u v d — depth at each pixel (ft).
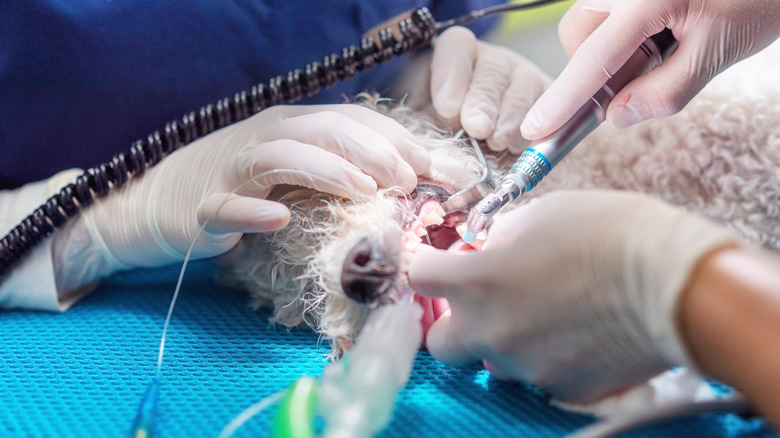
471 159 3.74
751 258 2.12
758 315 1.99
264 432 2.66
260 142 3.58
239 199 3.19
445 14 5.65
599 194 2.49
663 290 2.12
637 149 4.24
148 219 3.83
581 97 3.61
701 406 2.39
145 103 4.54
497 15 6.20
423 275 2.81
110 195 4.11
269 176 3.27
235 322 3.82
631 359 2.42
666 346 2.21
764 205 4.00
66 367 3.33
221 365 3.30
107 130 4.56
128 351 3.49
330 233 3.13
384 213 3.10
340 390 2.21
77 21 4.20
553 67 6.69
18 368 3.33
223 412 2.84
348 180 3.16
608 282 2.28
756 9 3.68
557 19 7.20
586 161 4.28
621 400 2.58
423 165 3.47
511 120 4.05
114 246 4.07
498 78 4.36
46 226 4.02
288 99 4.35
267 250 3.64
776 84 4.08
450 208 3.30
